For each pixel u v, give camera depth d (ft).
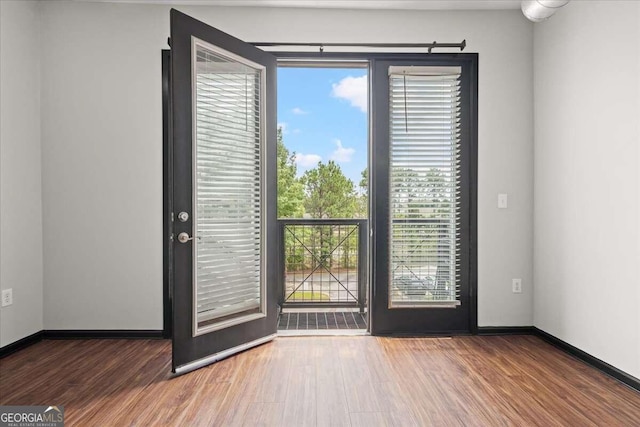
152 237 9.91
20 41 9.16
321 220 13.26
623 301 7.39
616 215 7.53
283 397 6.84
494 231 10.19
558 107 9.17
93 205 9.86
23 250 9.24
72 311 9.87
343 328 11.12
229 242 8.92
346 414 6.28
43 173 9.80
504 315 10.23
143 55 9.83
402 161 10.18
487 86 10.16
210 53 8.45
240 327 9.02
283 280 12.98
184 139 7.98
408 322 10.23
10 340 8.87
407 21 10.13
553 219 9.38
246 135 9.21
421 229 10.21
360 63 10.58
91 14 9.78
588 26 8.20
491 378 7.58
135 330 9.94
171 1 9.70
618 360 7.51
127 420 6.11
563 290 9.04
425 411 6.36
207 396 6.88
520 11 10.12
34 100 9.61
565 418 6.15
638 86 7.05
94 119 9.82
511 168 10.17
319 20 10.09
